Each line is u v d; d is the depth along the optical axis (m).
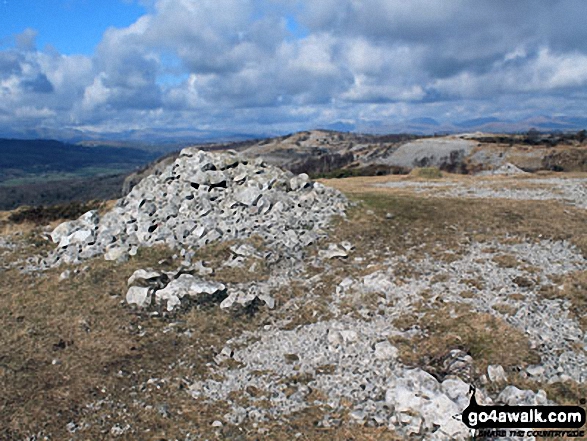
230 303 17.16
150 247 22.00
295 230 23.95
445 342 13.71
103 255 21.72
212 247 22.09
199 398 12.32
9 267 21.55
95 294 18.34
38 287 19.28
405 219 26.41
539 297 16.33
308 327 15.95
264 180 27.70
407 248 22.50
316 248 22.67
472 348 13.28
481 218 26.53
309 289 18.91
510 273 18.70
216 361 14.23
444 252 21.64
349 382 12.68
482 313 14.97
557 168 116.50
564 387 11.57
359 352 14.01
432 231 24.59
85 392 12.38
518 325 14.40
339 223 25.47
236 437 10.70
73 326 16.05
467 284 17.80
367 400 11.88
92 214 25.27
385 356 13.52
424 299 16.80
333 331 15.12
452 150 147.62
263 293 18.20
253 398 12.27
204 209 24.91
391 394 11.67
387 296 17.45
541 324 14.48
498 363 12.55
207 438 10.69
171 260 21.22
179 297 17.31
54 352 14.38
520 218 26.55
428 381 11.84
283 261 21.14
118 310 17.09
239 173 28.00
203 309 17.12
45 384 12.68
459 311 15.40
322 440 10.54
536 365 12.34
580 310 15.18
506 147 141.12
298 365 13.73
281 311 17.31
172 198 25.72
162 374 13.43
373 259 21.34
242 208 25.27
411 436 10.54
